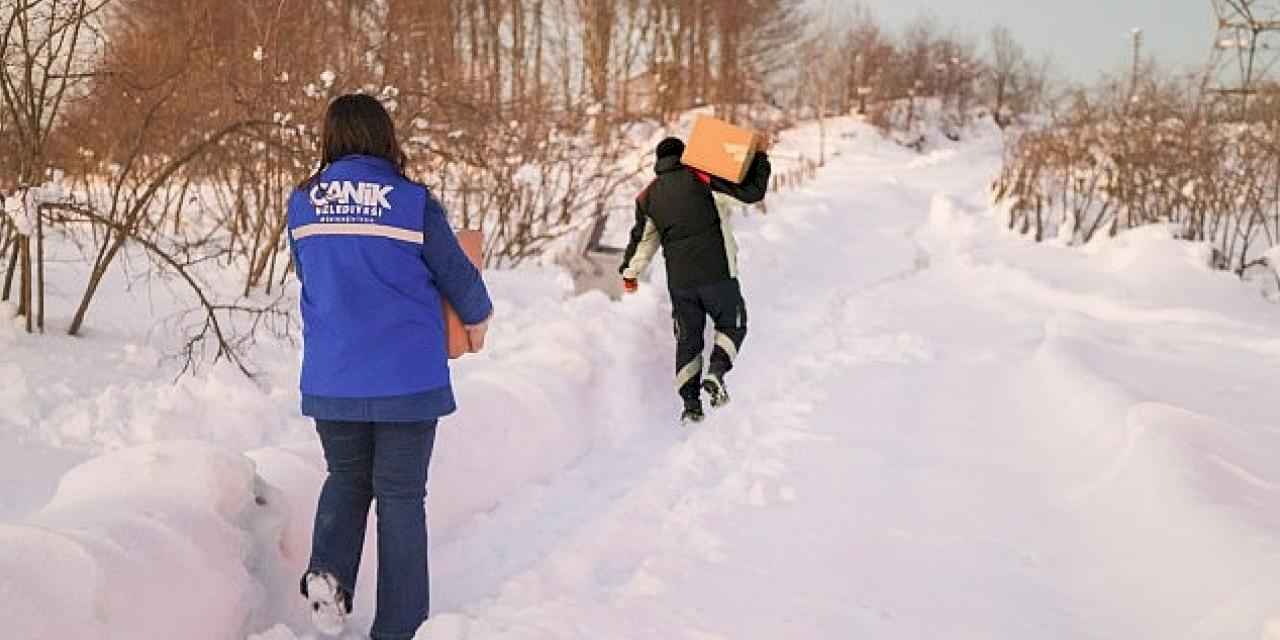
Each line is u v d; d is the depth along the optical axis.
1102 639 3.08
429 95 8.23
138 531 2.52
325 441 3.04
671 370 6.13
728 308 5.73
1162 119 12.40
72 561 2.31
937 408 5.74
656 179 5.86
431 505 3.78
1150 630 3.11
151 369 5.14
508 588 3.38
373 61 8.50
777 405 5.88
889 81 60.16
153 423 4.24
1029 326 8.12
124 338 5.62
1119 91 13.99
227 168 7.57
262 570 2.94
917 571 3.58
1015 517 4.08
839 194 23.12
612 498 4.35
